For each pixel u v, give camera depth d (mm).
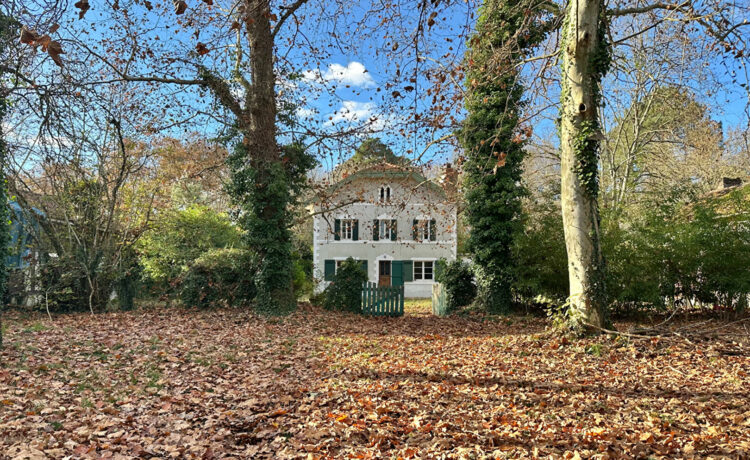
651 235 13648
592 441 4578
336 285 17547
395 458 4273
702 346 8945
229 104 15938
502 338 11250
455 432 4855
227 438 4926
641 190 24812
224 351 9539
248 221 15422
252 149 15492
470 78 14898
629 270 13570
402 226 33344
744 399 5863
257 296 15664
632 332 9633
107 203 16188
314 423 5230
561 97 10289
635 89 21375
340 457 4367
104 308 16234
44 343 9414
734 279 12680
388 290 17281
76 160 9391
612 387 6688
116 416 5461
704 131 23156
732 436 4605
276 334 12062
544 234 15062
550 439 4633
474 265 16234
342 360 8844
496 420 5285
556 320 10367
